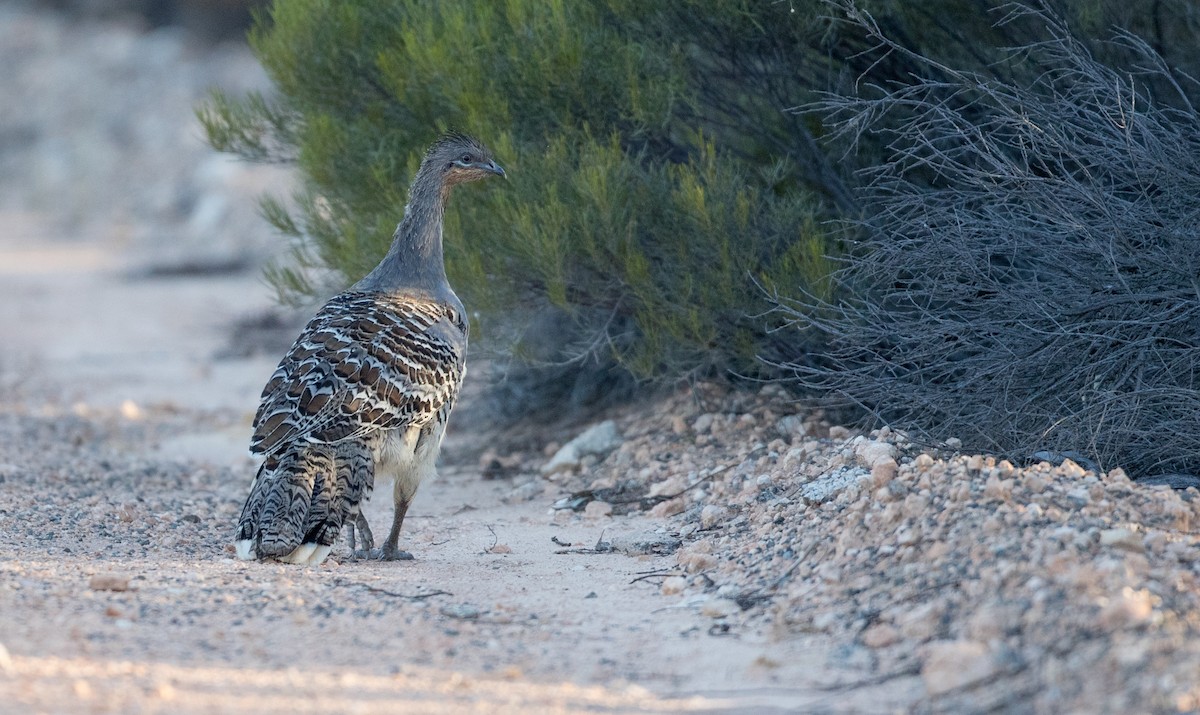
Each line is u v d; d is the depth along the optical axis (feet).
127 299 135.33
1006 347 44.47
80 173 233.14
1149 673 25.96
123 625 31.63
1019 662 27.66
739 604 34.83
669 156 56.39
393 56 55.21
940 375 47.26
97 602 33.50
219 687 27.63
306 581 37.04
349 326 41.11
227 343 106.52
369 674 29.09
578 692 28.32
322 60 57.62
